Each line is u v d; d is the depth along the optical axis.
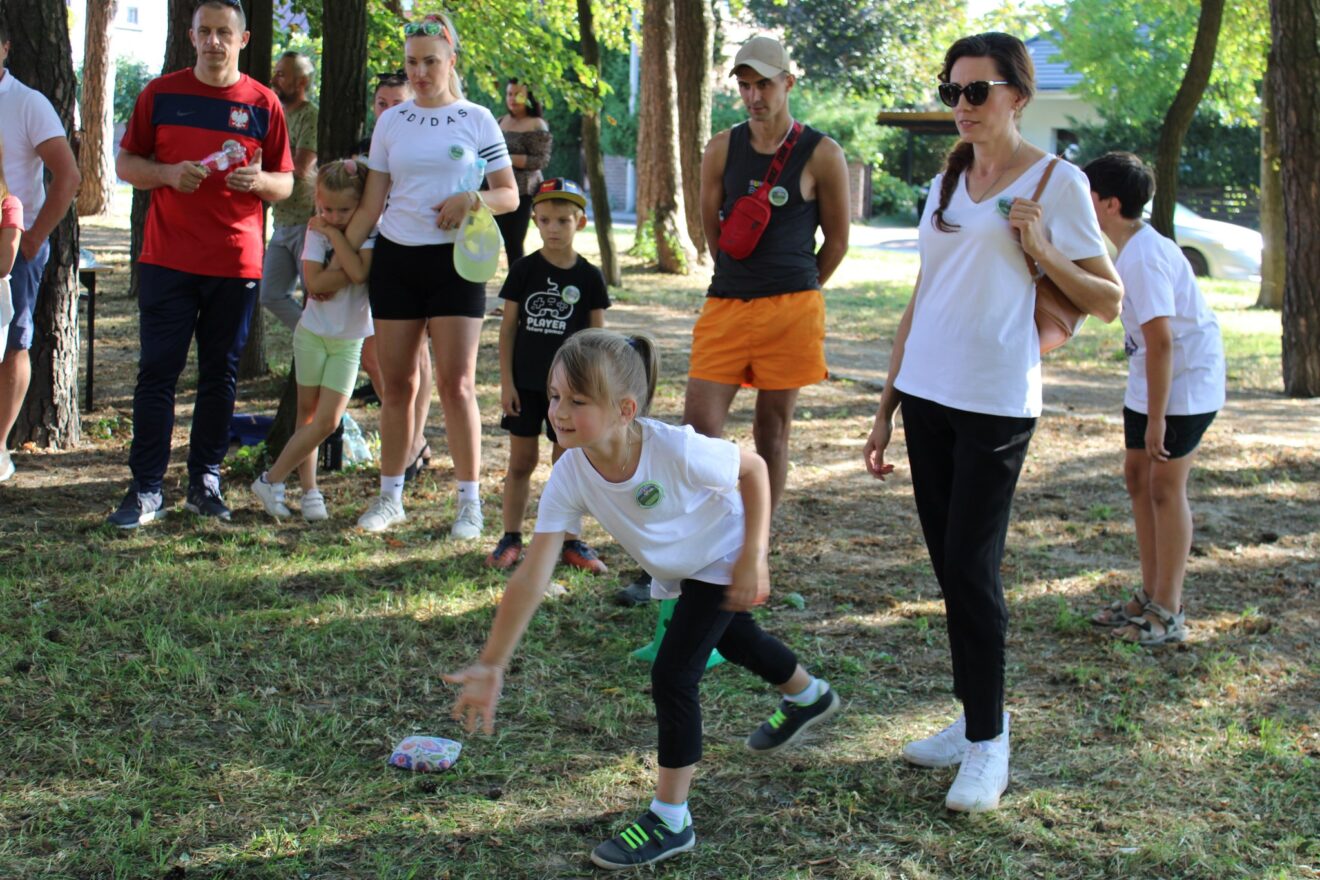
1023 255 3.61
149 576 5.24
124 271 15.33
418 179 5.79
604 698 4.30
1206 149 32.44
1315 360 10.78
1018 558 6.05
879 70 40.72
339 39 6.80
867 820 3.56
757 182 5.11
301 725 3.96
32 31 6.78
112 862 3.20
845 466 7.89
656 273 18.20
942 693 4.44
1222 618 5.23
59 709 4.00
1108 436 8.95
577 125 40.38
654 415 9.17
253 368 9.74
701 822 3.53
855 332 13.93
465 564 5.62
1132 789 3.76
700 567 3.39
